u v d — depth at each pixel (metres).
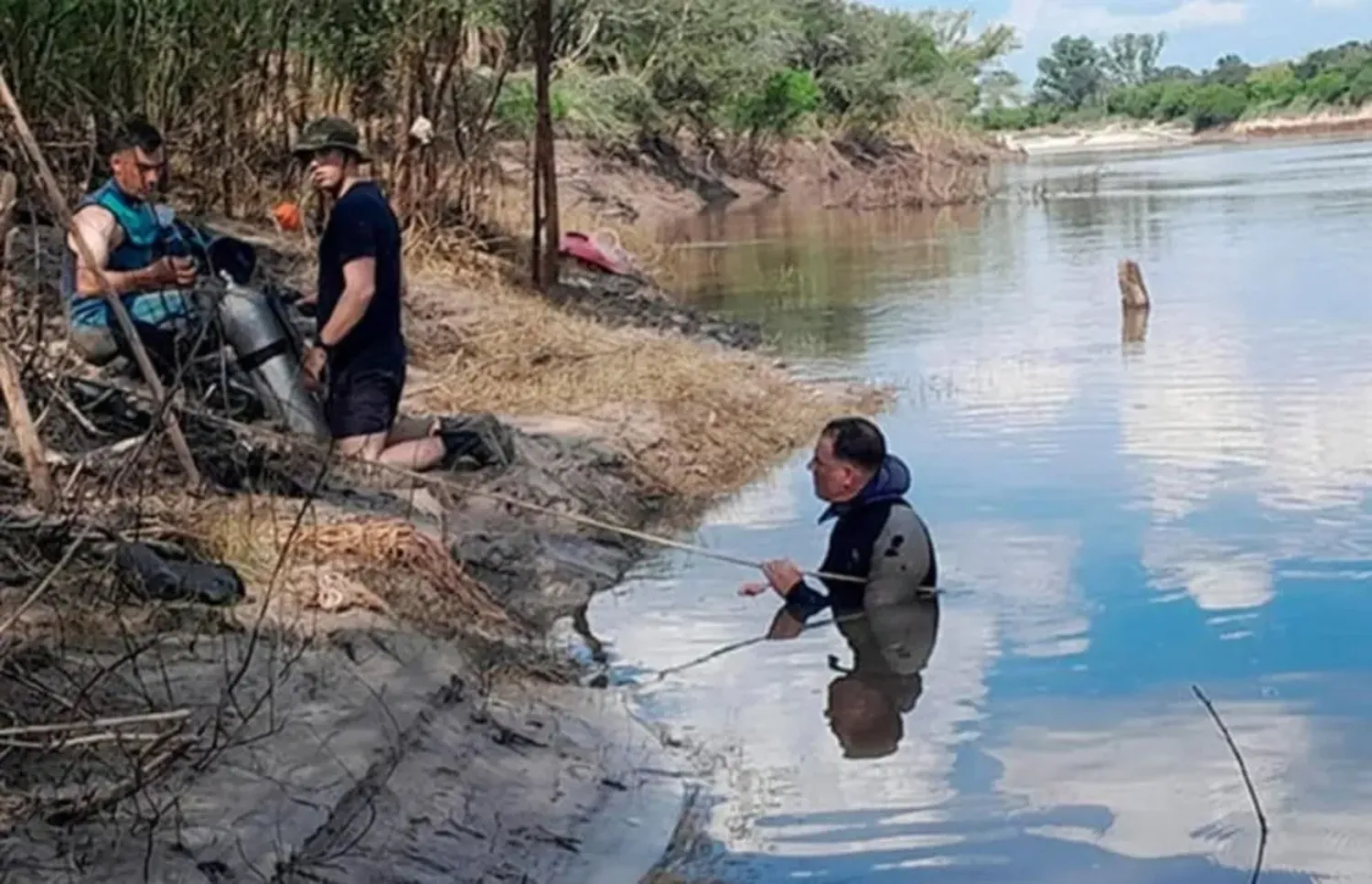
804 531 10.07
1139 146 99.56
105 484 7.35
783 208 42.47
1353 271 22.06
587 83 36.34
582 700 7.12
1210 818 5.85
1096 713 6.83
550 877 5.55
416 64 17.12
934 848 5.72
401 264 9.20
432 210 17.19
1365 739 6.45
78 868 4.70
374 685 6.28
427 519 8.70
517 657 7.43
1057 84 145.25
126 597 6.44
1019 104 87.38
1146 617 7.99
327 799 5.38
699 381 13.21
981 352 16.42
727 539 9.92
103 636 6.11
